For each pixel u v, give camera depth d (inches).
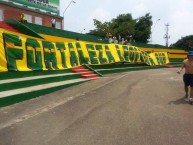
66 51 736.3
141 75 814.5
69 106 412.5
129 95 481.4
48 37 842.8
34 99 463.5
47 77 575.8
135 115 359.9
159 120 339.9
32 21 1454.2
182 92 510.0
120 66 1047.6
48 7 1567.4
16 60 534.9
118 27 2202.3
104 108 395.9
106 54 946.7
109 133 295.4
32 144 265.6
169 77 755.4
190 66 423.5
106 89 550.3
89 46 864.3
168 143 269.9
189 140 278.1
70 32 983.6
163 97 466.0
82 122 332.2
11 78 512.1
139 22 2404.0
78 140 276.1
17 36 550.9
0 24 738.2
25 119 345.1
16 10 1346.0
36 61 594.9
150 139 279.3
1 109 392.8
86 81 672.4
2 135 288.8
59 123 329.1
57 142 270.8
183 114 366.9
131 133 295.6
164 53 1544.0
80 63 792.3
